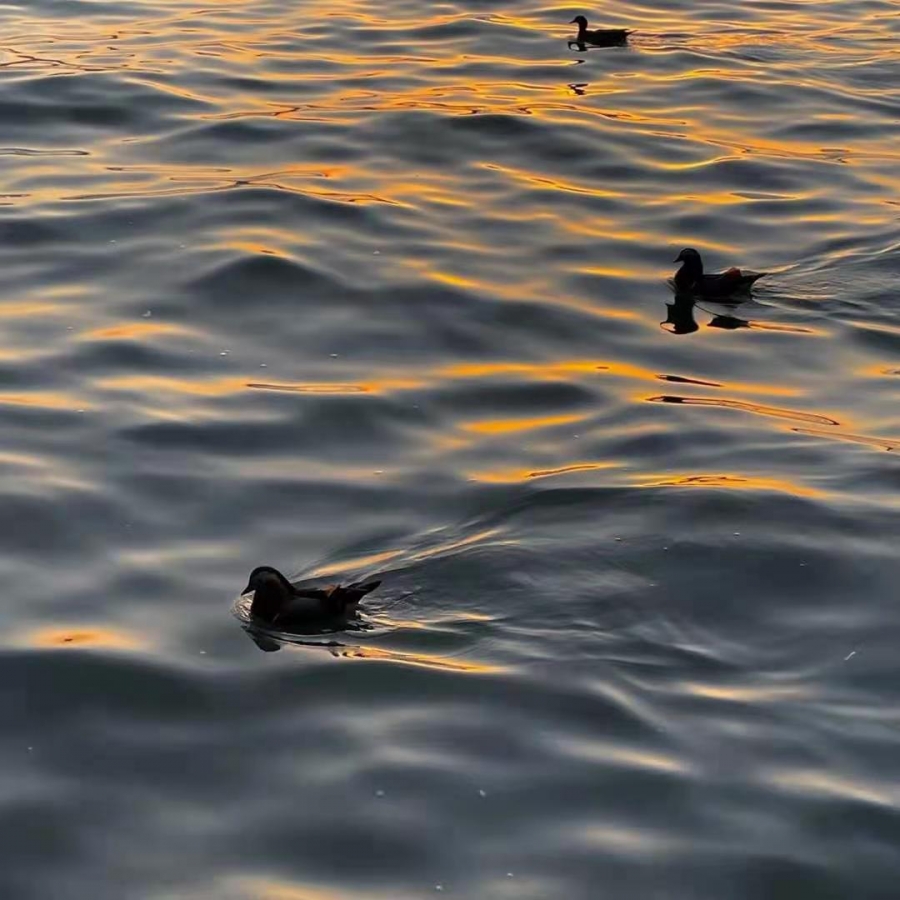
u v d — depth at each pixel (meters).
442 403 14.06
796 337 15.78
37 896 8.08
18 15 27.64
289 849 8.39
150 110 21.97
